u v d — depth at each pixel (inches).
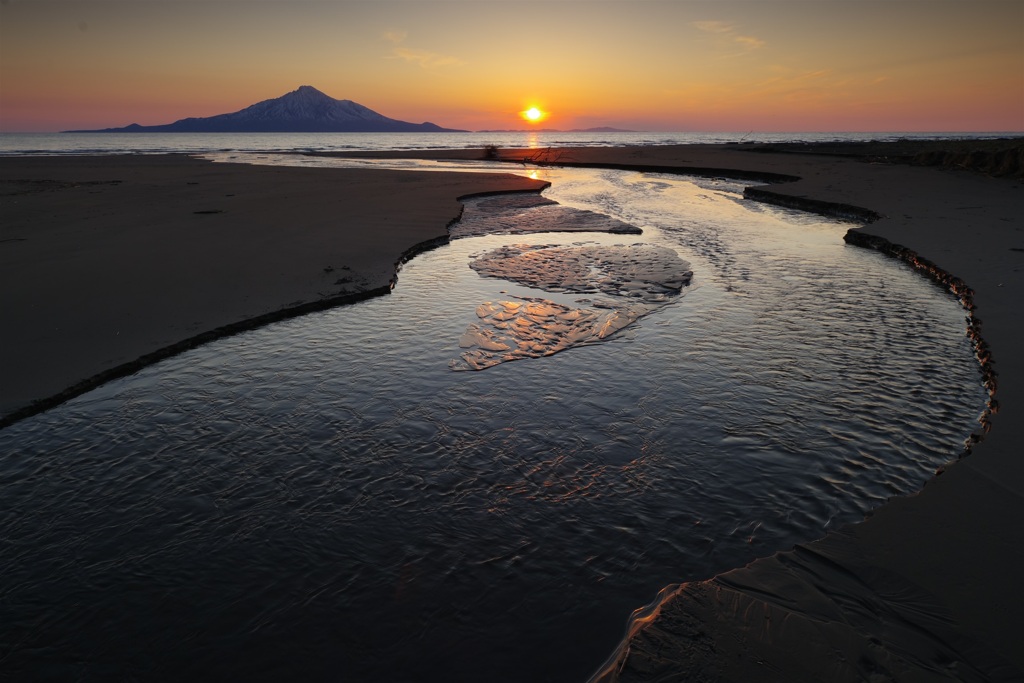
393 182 972.6
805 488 167.3
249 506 161.2
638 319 312.3
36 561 141.0
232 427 203.5
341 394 228.2
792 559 133.4
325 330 296.7
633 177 1241.4
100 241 451.2
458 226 602.5
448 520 155.4
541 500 163.6
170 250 424.2
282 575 136.5
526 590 131.5
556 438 196.2
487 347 275.1
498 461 183.0
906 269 422.9
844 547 135.9
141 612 126.3
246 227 519.8
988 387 228.4
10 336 265.4
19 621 123.8
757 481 171.0
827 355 265.1
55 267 372.2
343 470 178.1
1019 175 855.1
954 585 122.1
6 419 202.7
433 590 131.7
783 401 221.0
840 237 549.6
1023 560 128.5
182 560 141.3
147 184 896.3
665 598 125.5
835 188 839.7
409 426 204.2
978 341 266.7
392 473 176.6
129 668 113.2
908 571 126.9
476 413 213.5
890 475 172.6
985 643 107.3
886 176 973.2
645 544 145.5
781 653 107.5
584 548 144.5
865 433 197.0
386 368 252.2
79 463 181.8
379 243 473.1
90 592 131.6
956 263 398.3
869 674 101.8
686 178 1218.0
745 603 120.3
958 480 159.8
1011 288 338.0
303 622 123.6
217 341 280.8
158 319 292.0
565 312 324.2
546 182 1034.1
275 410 215.6
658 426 203.6
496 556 142.2
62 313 294.0
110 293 325.1
